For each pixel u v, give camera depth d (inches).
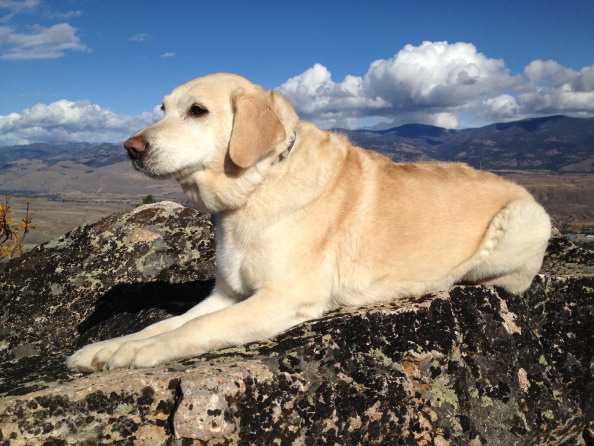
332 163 35.1
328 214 33.8
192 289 47.3
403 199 35.8
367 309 33.3
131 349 28.8
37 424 23.4
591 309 38.0
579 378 35.5
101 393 24.5
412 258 35.8
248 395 25.7
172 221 52.5
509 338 34.5
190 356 29.7
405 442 28.6
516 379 33.4
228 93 34.9
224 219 35.9
